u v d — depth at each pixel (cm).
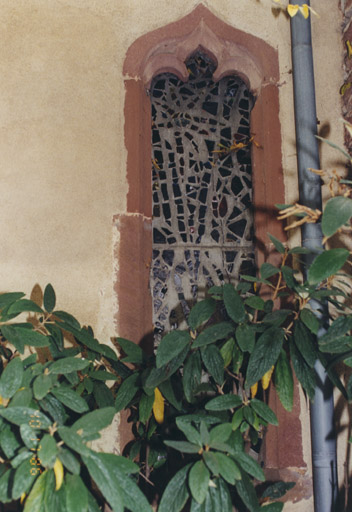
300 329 166
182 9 249
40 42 240
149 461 196
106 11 246
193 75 259
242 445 159
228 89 260
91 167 235
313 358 161
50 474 129
